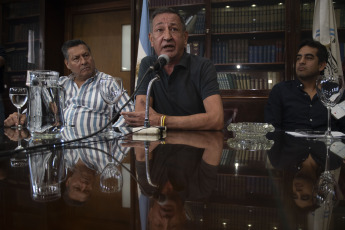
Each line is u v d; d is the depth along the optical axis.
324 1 2.29
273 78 2.83
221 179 0.28
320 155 0.47
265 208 0.19
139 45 2.80
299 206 0.19
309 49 1.80
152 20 1.43
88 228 0.15
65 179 0.28
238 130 0.95
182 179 0.28
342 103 1.25
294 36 2.69
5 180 0.28
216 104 1.23
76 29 3.60
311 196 0.22
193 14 2.94
